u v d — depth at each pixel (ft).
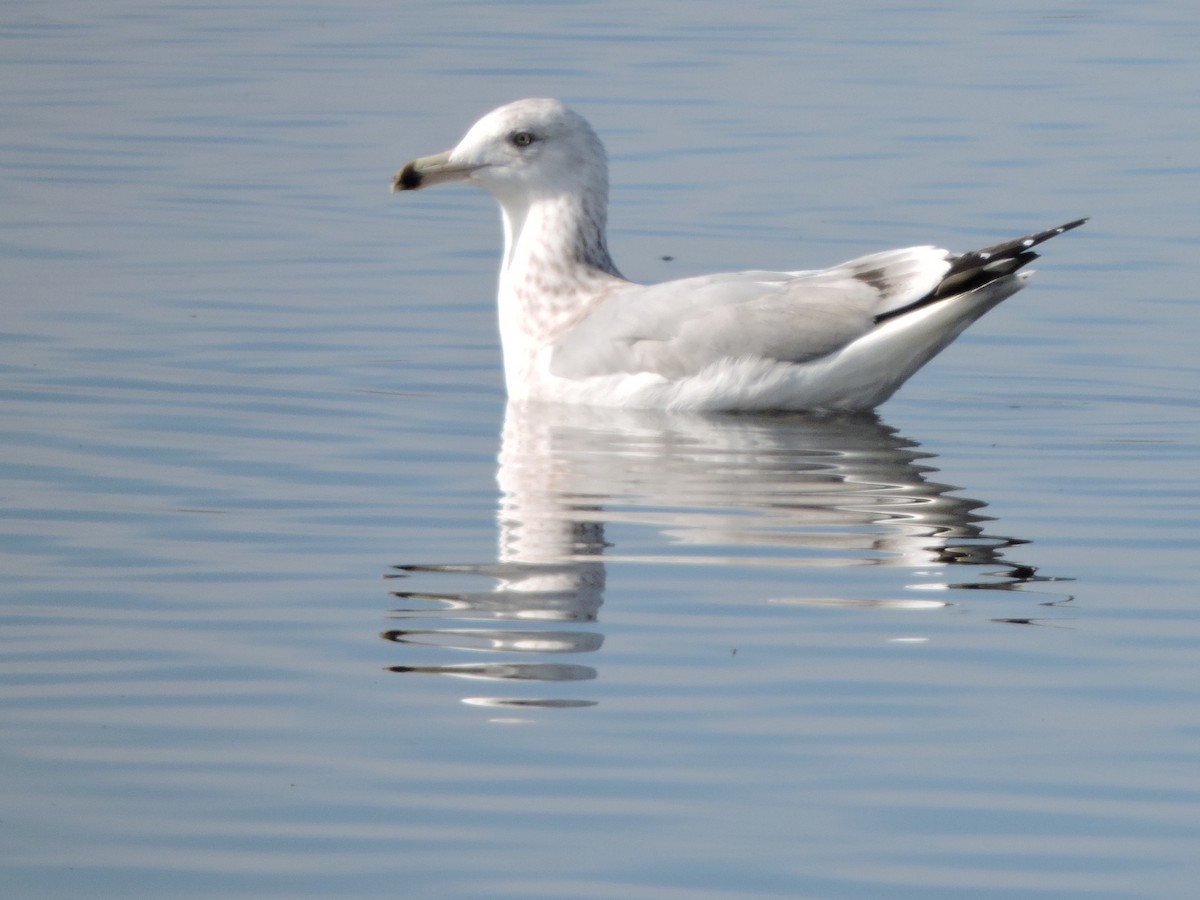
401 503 40.98
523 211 52.70
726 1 120.67
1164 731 29.12
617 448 45.73
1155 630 33.50
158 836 25.80
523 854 25.25
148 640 32.81
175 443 45.57
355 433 46.85
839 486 42.65
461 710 29.89
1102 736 28.96
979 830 25.94
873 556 37.50
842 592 35.37
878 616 34.12
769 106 88.58
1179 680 31.14
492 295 61.57
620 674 31.35
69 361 52.65
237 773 27.66
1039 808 26.58
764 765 27.94
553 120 51.83
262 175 77.10
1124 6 116.47
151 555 37.37
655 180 75.87
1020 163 77.87
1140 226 68.54
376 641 32.73
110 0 120.06
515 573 36.32
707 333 48.91
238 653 32.27
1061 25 109.81
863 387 48.98
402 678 31.12
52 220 69.56
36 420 47.14
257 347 54.80
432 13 115.44
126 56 101.55
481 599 34.86
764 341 48.73
